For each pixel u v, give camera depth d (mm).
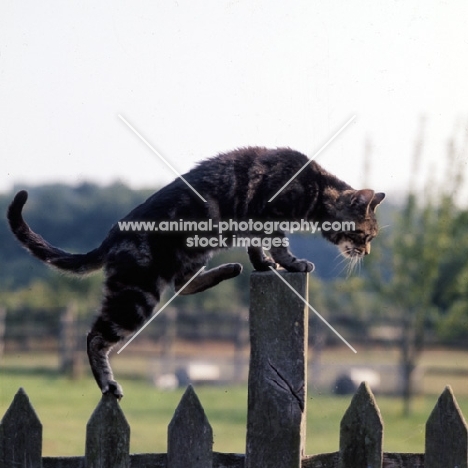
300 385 3992
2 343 20359
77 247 19547
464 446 3859
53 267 5941
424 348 18406
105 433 3889
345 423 3908
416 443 10398
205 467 3918
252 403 4020
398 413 13789
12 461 3871
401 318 16938
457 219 15594
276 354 4012
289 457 3969
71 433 10469
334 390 14594
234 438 10820
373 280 16047
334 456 3945
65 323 18844
